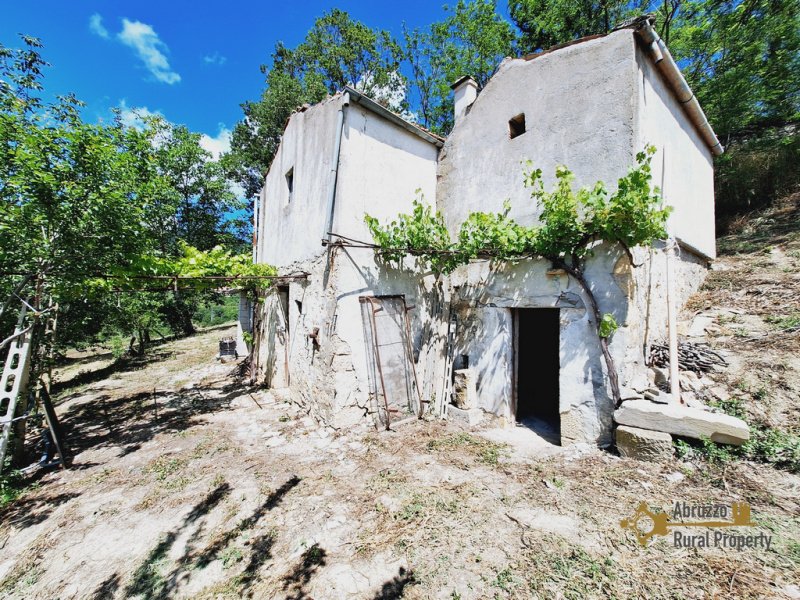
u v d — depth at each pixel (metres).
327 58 17.64
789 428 3.36
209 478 4.04
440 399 5.69
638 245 3.97
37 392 4.96
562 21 12.58
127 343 15.25
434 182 6.60
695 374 4.26
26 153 3.53
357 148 5.32
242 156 19.20
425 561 2.57
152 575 2.62
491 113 5.70
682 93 5.22
